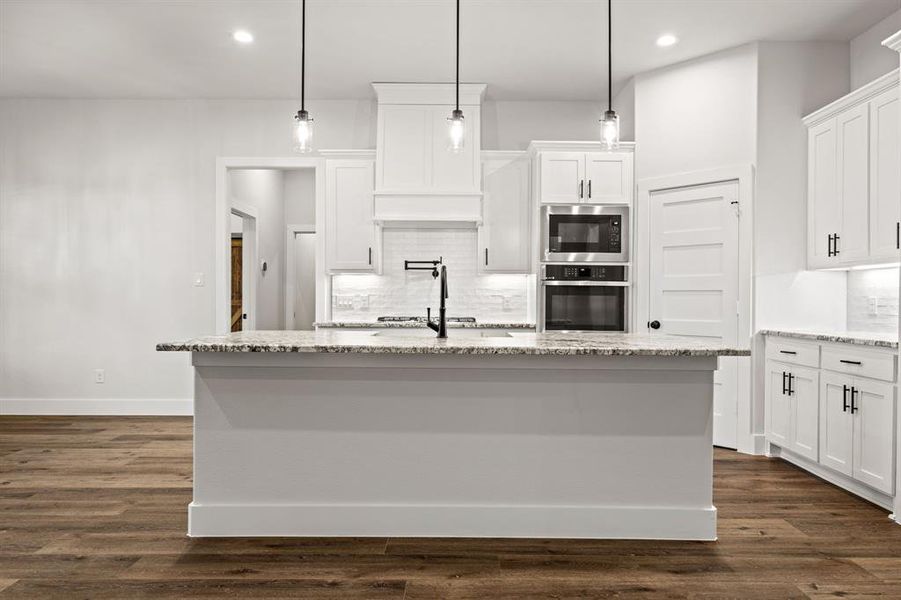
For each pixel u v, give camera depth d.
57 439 4.56
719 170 4.38
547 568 2.44
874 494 3.21
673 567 2.45
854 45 4.22
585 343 2.75
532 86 5.10
